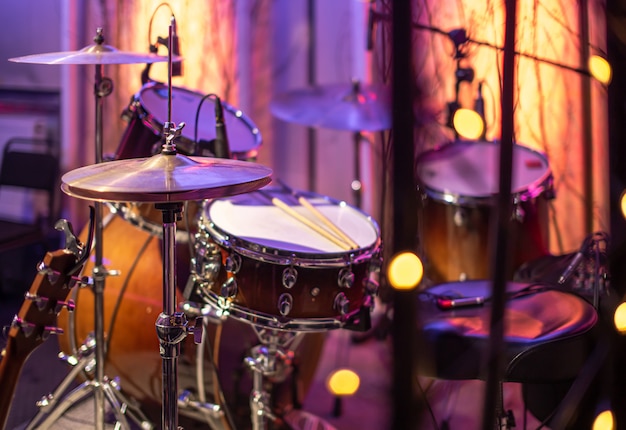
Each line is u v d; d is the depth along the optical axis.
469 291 1.68
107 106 3.19
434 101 2.22
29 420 2.24
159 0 3.01
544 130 2.61
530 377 1.39
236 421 2.02
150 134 1.93
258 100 3.38
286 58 3.37
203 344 1.91
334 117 2.76
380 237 1.76
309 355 2.28
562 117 2.58
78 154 3.42
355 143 3.01
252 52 3.32
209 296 1.68
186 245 1.95
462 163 2.27
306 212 1.91
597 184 2.52
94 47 1.84
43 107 3.45
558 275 1.83
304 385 2.29
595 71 1.62
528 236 2.10
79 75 3.37
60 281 1.48
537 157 2.38
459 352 1.39
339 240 1.69
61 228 1.49
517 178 2.19
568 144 2.60
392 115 1.17
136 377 2.05
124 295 2.04
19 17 3.37
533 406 1.86
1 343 2.63
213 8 3.17
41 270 1.44
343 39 3.32
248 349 2.01
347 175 3.42
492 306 1.26
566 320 1.48
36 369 2.60
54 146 3.46
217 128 1.81
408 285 1.23
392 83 1.15
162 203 1.35
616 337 1.55
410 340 1.24
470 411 2.19
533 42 1.90
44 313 1.46
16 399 2.37
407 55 1.13
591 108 2.43
